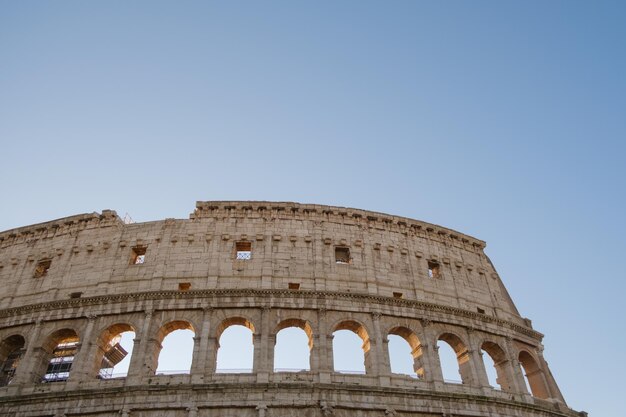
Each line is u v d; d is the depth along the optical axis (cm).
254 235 5822
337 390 4497
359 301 5297
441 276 6075
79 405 4394
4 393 4591
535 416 5075
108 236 5947
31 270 5803
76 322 5128
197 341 4841
